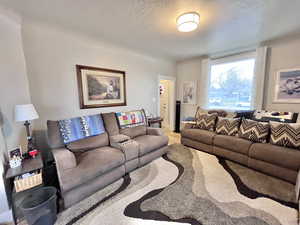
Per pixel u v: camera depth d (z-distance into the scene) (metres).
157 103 4.55
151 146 2.60
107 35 2.64
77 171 1.68
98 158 1.97
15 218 1.49
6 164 1.66
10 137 1.86
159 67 4.50
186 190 1.88
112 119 2.79
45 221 1.38
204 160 2.73
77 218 1.49
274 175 2.12
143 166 2.53
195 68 4.55
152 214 1.52
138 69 3.93
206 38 2.85
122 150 2.24
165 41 2.97
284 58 2.98
